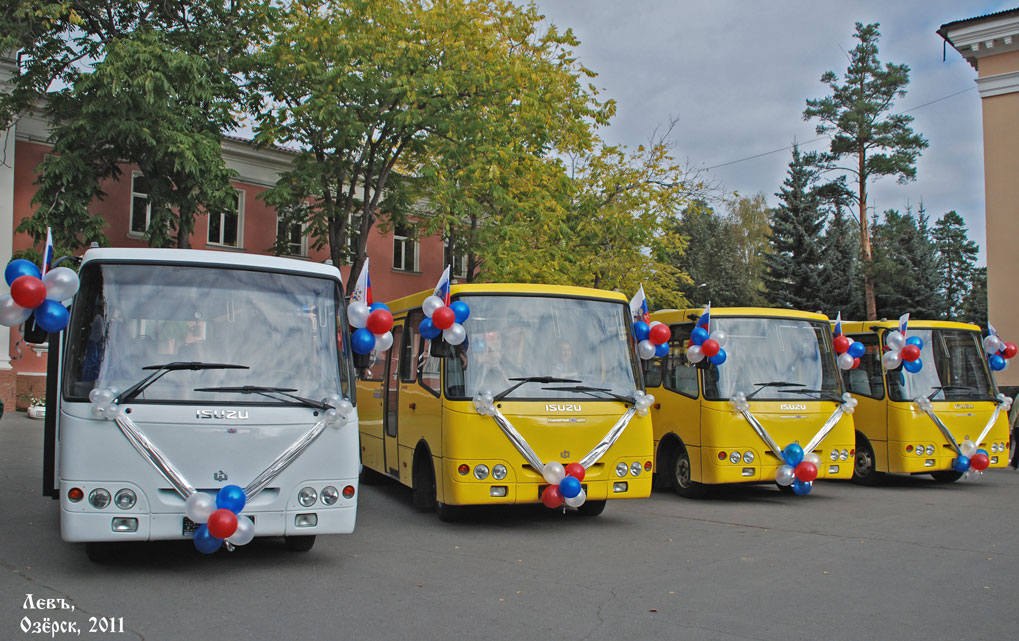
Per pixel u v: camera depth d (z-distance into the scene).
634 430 9.47
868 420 13.94
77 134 18.11
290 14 21.06
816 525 9.89
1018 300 26.42
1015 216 26.67
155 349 6.62
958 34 27.41
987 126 27.33
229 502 6.31
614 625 5.60
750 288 52.41
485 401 8.89
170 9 19.98
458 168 21.77
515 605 6.07
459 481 8.98
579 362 9.48
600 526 9.73
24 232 18.44
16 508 9.85
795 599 6.35
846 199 45.12
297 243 26.25
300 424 6.79
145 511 6.30
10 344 22.70
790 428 11.61
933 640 5.37
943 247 74.94
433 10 20.58
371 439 12.77
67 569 6.95
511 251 21.47
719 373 11.76
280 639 5.17
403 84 19.84
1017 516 10.66
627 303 10.02
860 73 44.03
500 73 21.05
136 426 6.34
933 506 11.56
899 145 42.66
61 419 6.39
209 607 5.87
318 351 7.12
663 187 26.80
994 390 14.03
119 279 6.76
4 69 22.31
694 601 6.26
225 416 6.55
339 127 20.83
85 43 19.27
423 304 9.23
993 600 6.38
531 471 9.07
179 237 19.86
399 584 6.67
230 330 6.87
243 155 27.55
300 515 6.73
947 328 14.02
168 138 17.86
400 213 23.55
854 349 13.34
